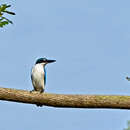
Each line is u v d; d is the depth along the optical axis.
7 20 11.00
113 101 10.73
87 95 11.06
